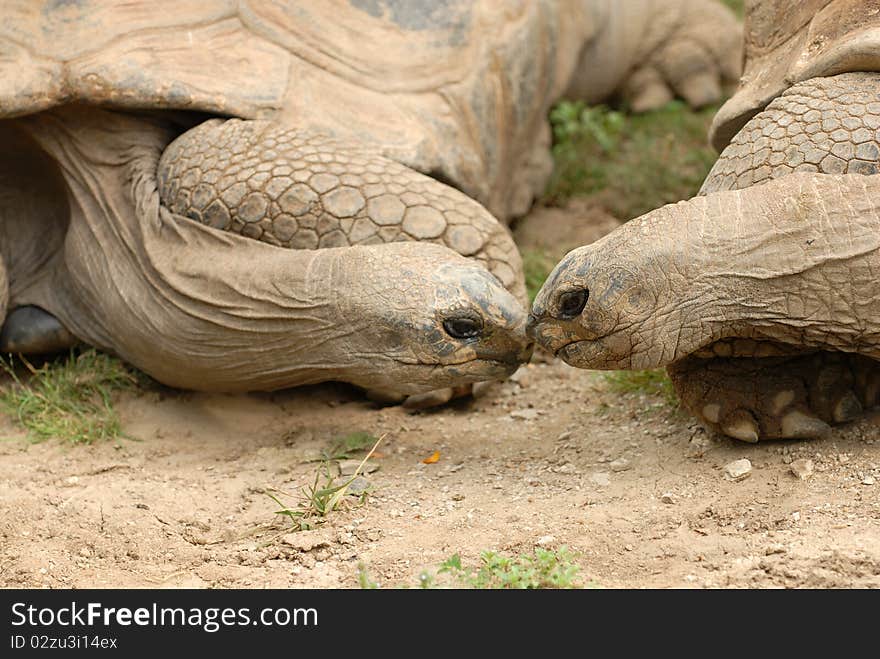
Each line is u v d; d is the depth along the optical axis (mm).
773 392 7809
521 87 12031
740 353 7809
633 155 14281
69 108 9789
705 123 15125
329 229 8945
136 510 8039
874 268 7043
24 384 10383
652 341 7457
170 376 9547
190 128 9961
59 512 8023
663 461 8156
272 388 9242
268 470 8727
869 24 7879
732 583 6371
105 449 9195
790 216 7164
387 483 8297
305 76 10031
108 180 9820
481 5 11500
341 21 10445
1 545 7598
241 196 9031
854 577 6297
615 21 14695
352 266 8359
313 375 8805
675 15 15422
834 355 7828
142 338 9328
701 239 7277
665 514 7273
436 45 10844
